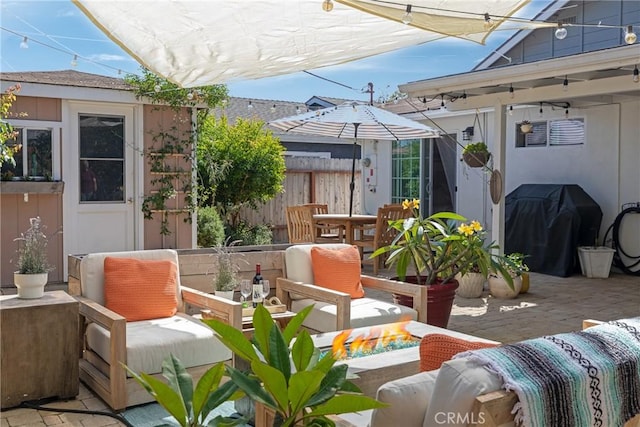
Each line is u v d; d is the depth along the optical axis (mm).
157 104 8039
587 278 8602
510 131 10328
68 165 7527
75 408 3588
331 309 4355
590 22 9891
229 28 3859
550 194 9211
